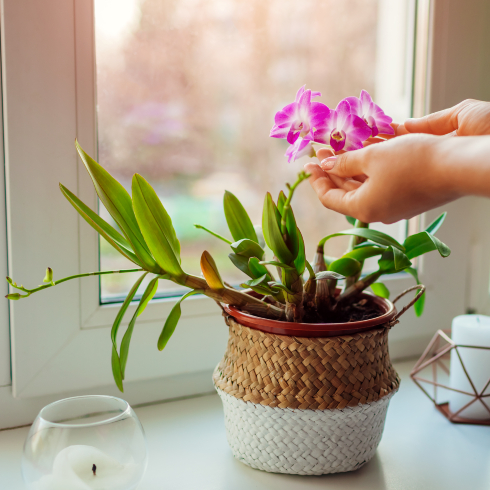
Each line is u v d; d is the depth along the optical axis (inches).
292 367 27.8
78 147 27.4
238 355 29.0
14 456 30.8
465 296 43.8
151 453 31.3
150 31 36.0
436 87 39.4
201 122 38.9
